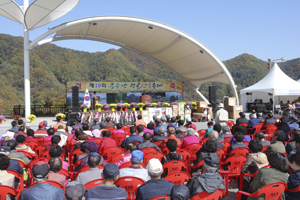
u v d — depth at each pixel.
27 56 16.17
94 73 71.75
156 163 2.74
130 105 15.60
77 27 17.58
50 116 21.38
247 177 3.78
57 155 3.96
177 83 24.77
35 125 14.99
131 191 3.10
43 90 58.78
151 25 17.09
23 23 16.09
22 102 52.84
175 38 19.11
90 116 14.53
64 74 67.62
